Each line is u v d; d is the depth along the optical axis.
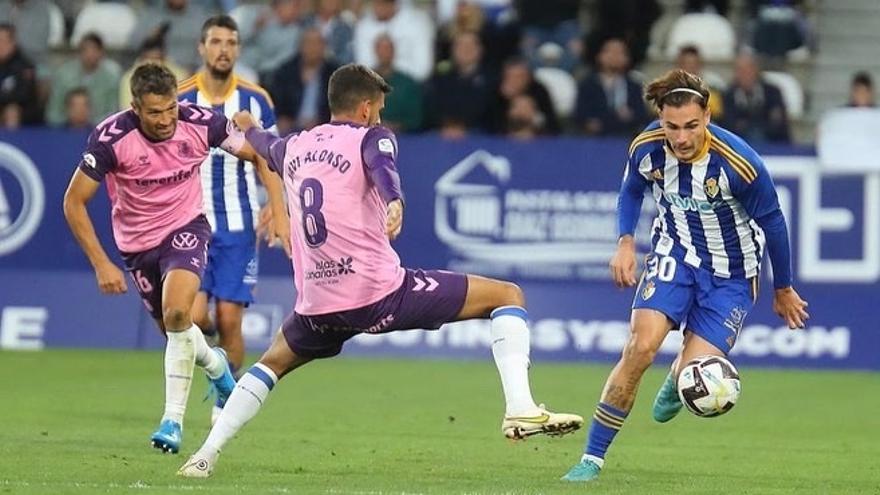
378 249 26.31
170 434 30.20
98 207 54.88
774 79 66.81
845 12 71.62
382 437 34.78
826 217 54.78
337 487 26.30
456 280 26.78
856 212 54.75
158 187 31.22
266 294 55.25
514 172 55.25
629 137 59.94
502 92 59.72
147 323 56.25
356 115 26.50
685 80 27.03
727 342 28.48
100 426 35.56
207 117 31.38
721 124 60.00
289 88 59.69
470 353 55.88
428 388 46.19
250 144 27.50
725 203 27.98
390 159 25.64
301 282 26.67
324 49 60.06
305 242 26.41
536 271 55.31
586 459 28.28
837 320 54.81
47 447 31.33
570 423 25.88
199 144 31.30
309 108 59.66
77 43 68.19
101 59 61.44
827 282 54.91
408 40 64.75
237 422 27.19
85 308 56.09
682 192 28.11
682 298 28.31
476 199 55.25
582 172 55.12
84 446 31.67
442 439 34.62
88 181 30.66
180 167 31.25
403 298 26.44
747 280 28.73
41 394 42.28
